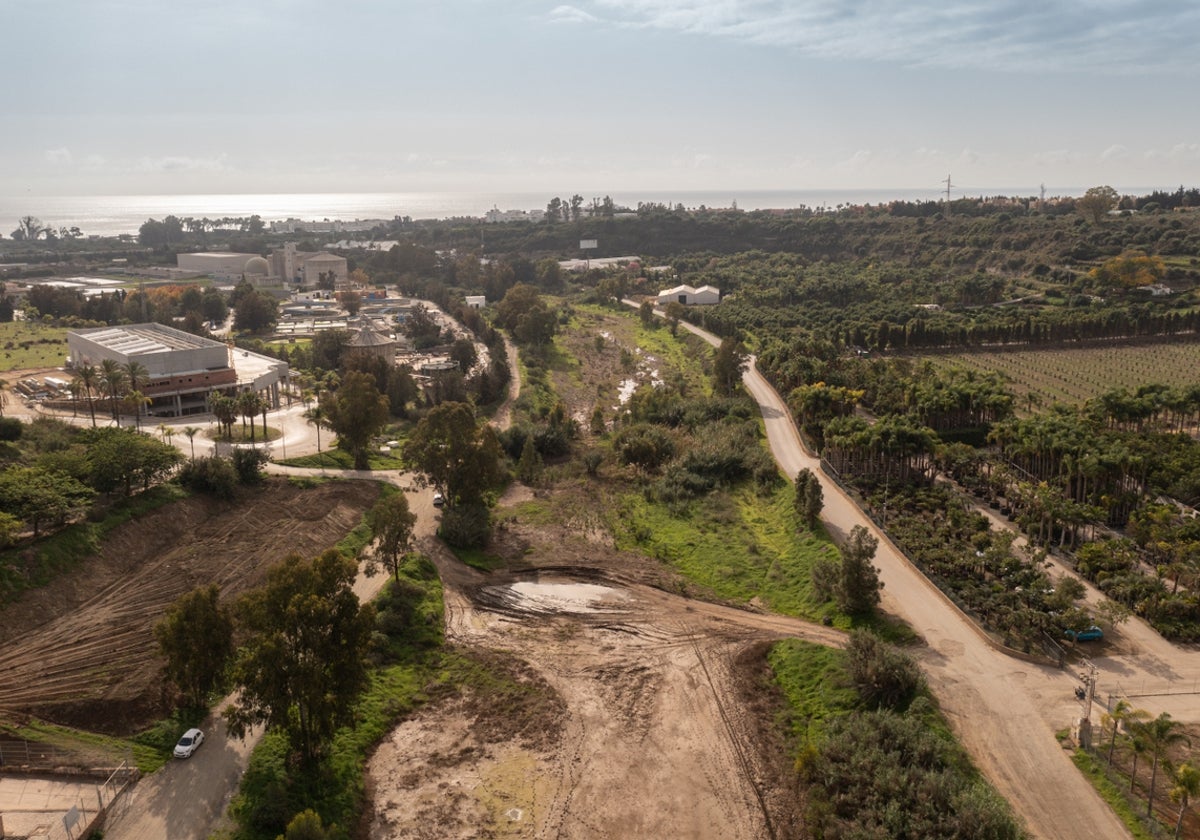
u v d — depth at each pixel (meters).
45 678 85.62
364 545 124.88
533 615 106.06
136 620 97.56
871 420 179.12
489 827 70.88
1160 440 148.75
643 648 98.00
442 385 198.88
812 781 74.00
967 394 164.12
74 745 77.38
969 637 93.38
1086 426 145.12
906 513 127.44
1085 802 68.81
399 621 99.56
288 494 135.00
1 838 65.94
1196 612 95.00
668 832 70.31
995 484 133.38
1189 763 71.75
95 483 115.81
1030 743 75.69
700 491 143.50
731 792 74.88
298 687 72.25
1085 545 110.38
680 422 181.25
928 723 77.31
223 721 81.81
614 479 154.25
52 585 98.94
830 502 133.75
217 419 174.25
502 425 190.00
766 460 150.38
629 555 121.88
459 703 88.38
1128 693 82.62
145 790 72.56
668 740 81.94
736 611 106.19
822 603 103.94
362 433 149.12
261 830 68.12
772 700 88.00
